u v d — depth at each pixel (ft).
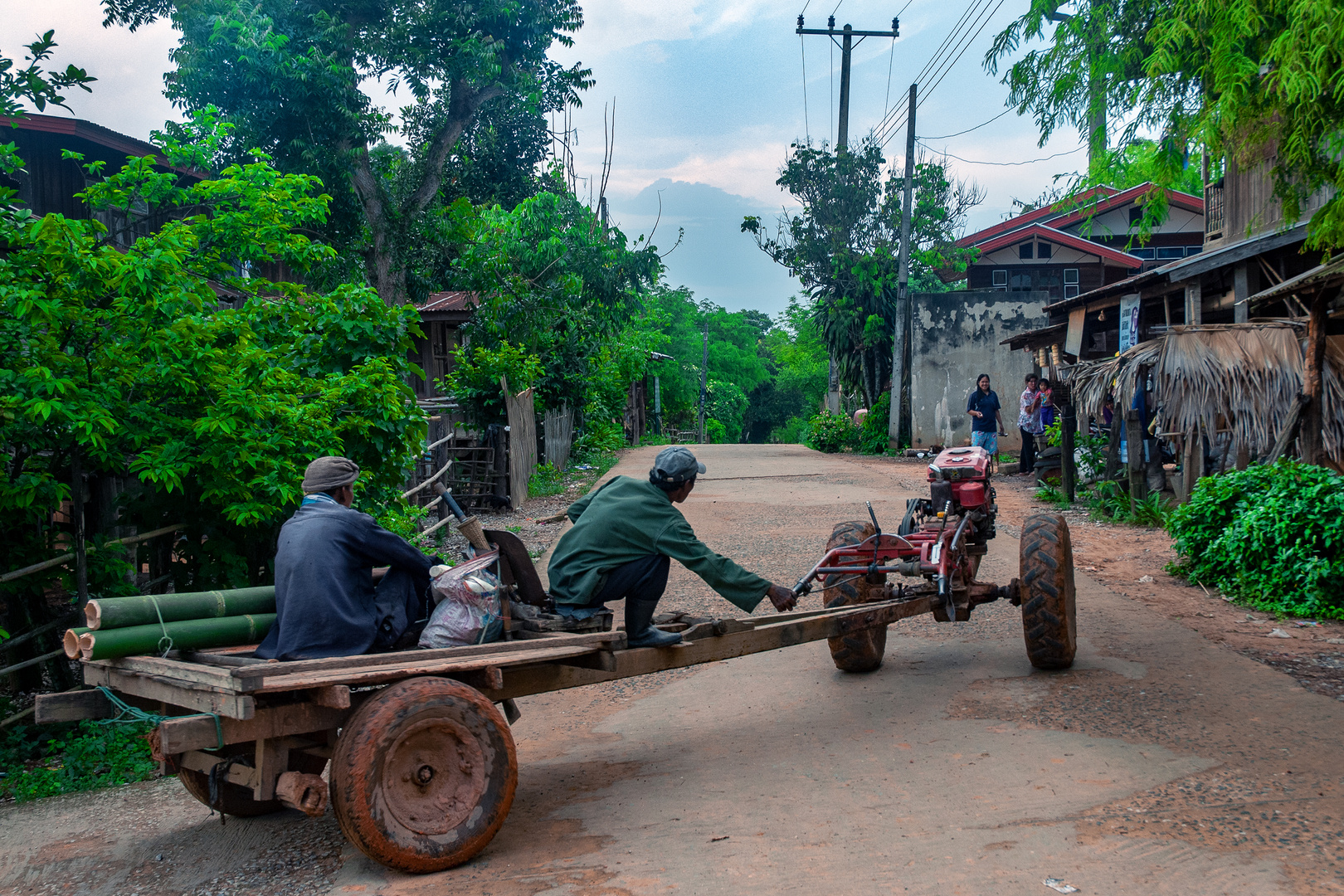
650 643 13.85
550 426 59.82
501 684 12.05
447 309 68.23
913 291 78.79
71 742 17.89
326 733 11.88
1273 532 22.89
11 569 18.15
